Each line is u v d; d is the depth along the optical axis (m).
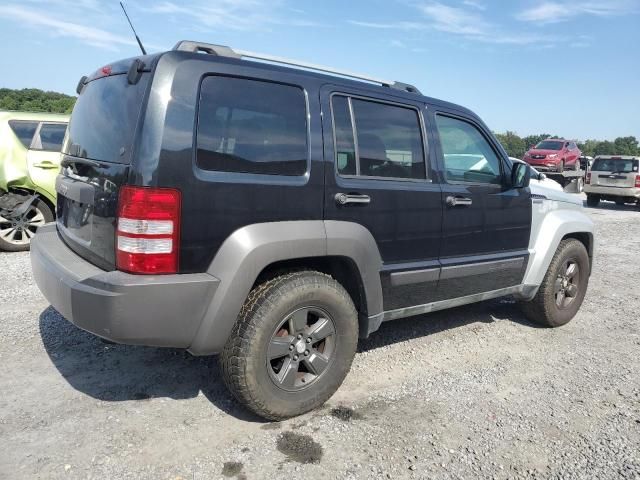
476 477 2.60
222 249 2.69
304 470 2.58
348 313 3.14
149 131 2.50
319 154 3.05
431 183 3.69
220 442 2.78
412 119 3.64
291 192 2.91
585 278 5.09
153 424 2.91
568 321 5.04
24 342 3.88
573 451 2.86
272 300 2.81
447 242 3.79
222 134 2.71
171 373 3.53
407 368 3.85
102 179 2.72
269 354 2.86
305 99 3.05
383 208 3.33
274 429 2.93
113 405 3.09
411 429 3.00
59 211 3.60
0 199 6.67
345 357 3.20
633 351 4.41
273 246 2.79
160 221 2.51
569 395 3.53
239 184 2.72
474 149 4.08
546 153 23.75
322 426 2.99
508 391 3.55
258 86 2.88
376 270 3.33
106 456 2.60
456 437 2.94
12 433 2.75
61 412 2.98
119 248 2.55
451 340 4.48
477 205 3.96
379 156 3.39
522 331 4.80
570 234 5.01
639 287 6.70
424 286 3.67
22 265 6.06
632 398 3.52
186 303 2.59
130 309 2.47
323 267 3.31
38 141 6.95
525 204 4.41
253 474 2.53
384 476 2.57
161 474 2.49
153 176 2.49
